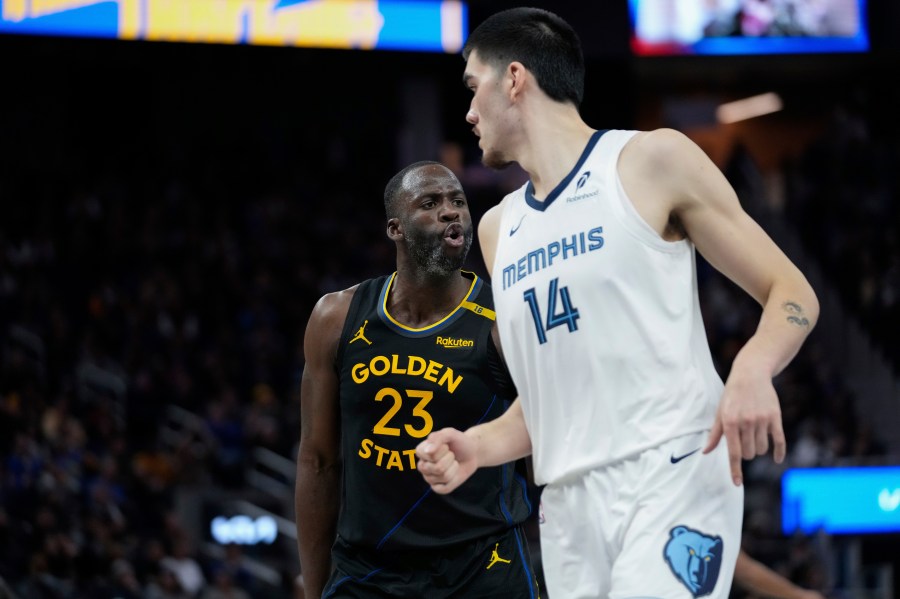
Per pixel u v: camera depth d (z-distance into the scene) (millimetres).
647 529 2246
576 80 2543
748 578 3697
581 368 2371
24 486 10555
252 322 15680
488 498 3342
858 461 13266
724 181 2363
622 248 2340
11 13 13766
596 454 2350
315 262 17766
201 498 11758
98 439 12328
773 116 22078
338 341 3400
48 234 16562
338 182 20188
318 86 20578
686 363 2334
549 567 2477
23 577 9273
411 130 20078
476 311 3383
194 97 20156
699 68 18922
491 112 2549
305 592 3584
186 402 13609
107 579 9547
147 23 14188
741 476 2158
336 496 3506
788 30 16312
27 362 13422
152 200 18281
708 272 17922
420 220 3268
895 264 18094
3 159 18641
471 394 3309
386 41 15016
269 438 12867
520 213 2557
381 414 3318
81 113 19531
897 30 16531
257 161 19828
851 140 20422
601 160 2418
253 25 14570
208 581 10445
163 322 14883
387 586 3318
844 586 12359
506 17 2557
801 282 2287
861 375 17375
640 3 15891
